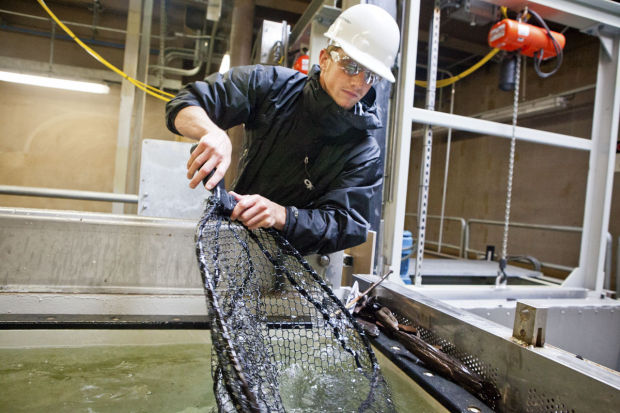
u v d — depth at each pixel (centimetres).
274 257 108
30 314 108
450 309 106
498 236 473
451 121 196
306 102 117
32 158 433
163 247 119
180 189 141
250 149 130
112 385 90
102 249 114
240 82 119
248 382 54
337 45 106
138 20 373
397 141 189
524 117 434
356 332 98
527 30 207
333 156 122
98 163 452
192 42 474
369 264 155
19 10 423
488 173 494
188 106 109
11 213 109
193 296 120
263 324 96
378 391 82
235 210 89
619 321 193
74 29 439
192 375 97
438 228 580
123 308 115
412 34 183
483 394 83
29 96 428
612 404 60
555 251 398
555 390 70
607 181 231
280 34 254
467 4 237
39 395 84
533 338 78
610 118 230
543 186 416
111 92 452
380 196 180
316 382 89
